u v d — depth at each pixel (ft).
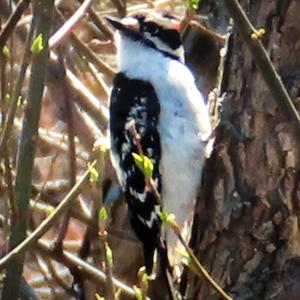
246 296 22.35
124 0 32.35
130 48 27.53
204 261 23.13
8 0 30.78
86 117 31.99
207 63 31.65
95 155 23.20
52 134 33.50
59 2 32.01
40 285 32.96
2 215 27.35
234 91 22.39
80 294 29.91
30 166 20.68
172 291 24.39
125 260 31.42
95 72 33.01
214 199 22.91
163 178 26.40
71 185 29.66
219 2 30.50
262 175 22.02
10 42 25.08
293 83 21.43
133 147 26.86
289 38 21.40
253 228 22.26
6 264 20.51
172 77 26.71
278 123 21.65
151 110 26.58
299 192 21.77
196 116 26.37
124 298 29.07
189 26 30.89
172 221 17.87
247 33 19.15
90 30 34.83
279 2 21.40
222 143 22.58
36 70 20.29
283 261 22.09
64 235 29.32
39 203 30.91
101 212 19.12
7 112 23.09
